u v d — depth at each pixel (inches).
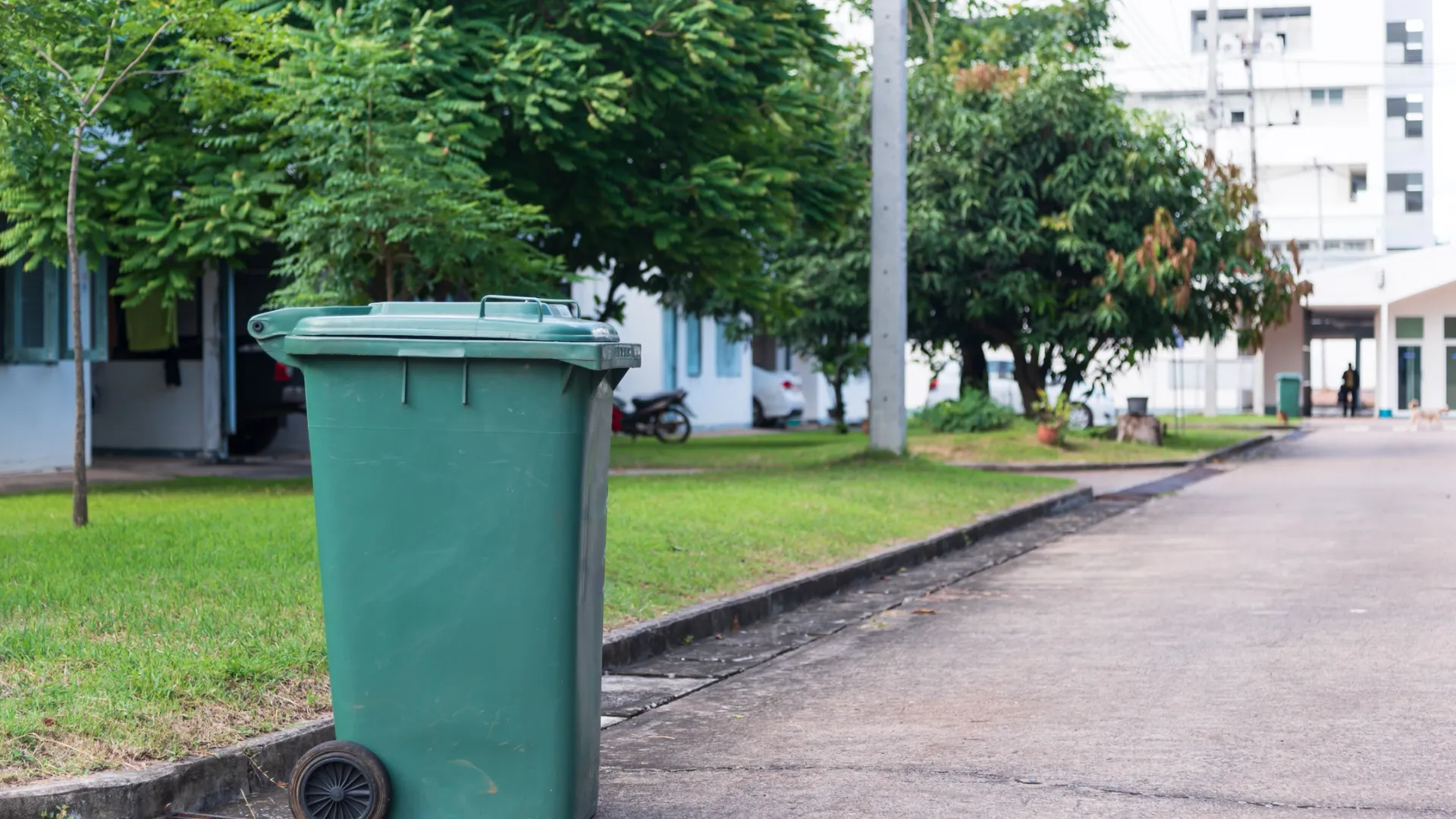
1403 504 668.7
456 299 621.6
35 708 201.9
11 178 530.6
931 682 277.7
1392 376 1910.7
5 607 266.4
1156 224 1032.8
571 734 175.3
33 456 671.1
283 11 563.5
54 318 666.8
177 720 205.8
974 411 1090.1
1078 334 1091.9
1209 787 197.3
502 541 173.5
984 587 420.2
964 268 1098.7
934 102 1101.1
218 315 775.7
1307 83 2464.3
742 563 403.2
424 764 175.5
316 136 526.0
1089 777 203.8
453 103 552.1
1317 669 279.9
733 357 1530.5
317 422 176.7
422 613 174.9
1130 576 435.8
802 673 291.3
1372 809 185.9
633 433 1106.1
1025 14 1411.2
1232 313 1162.0
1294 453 1137.4
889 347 759.7
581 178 644.1
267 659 233.5
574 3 590.9
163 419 798.5
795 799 195.9
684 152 664.4
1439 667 279.1
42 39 382.0
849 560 438.0
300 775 175.3
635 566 372.5
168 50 536.7
